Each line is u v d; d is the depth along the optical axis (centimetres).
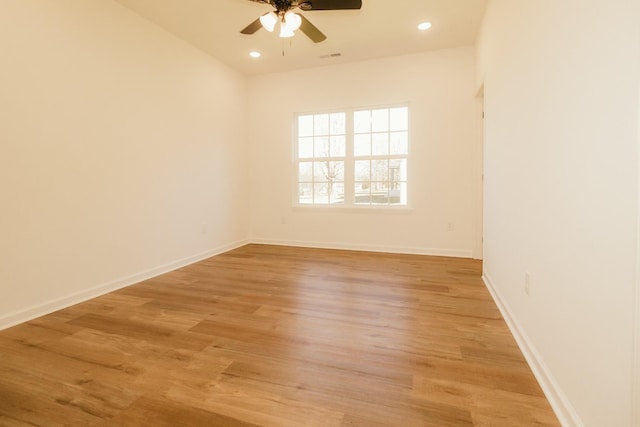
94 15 265
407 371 159
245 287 291
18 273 218
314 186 480
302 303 251
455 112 394
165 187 343
